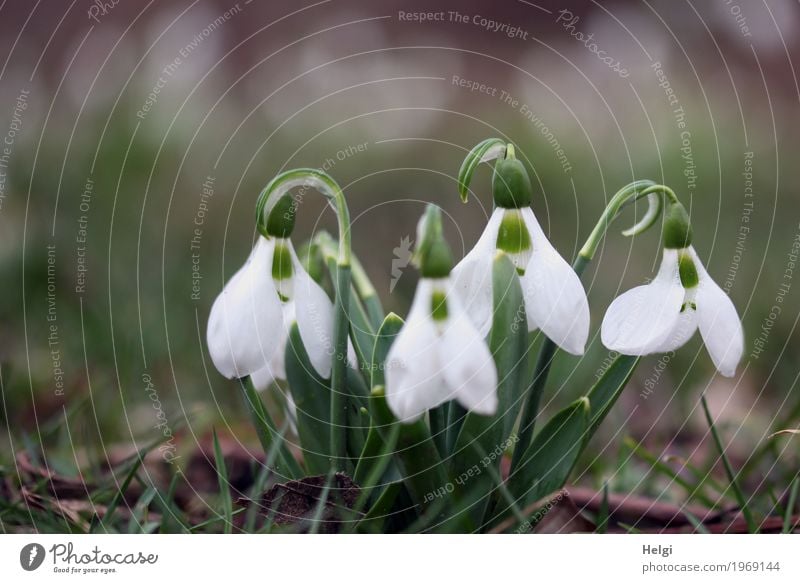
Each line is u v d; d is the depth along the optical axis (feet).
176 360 2.18
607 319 1.48
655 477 1.76
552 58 4.37
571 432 1.48
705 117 3.81
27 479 1.68
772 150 3.48
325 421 1.50
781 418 1.85
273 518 1.49
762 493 1.68
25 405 1.95
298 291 1.49
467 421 1.45
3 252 2.47
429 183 3.41
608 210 1.46
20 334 2.24
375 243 3.05
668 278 1.46
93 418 1.85
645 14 4.23
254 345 1.46
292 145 3.62
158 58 3.70
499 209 1.45
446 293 1.38
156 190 3.13
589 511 1.66
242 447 1.78
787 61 4.09
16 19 4.04
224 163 3.43
